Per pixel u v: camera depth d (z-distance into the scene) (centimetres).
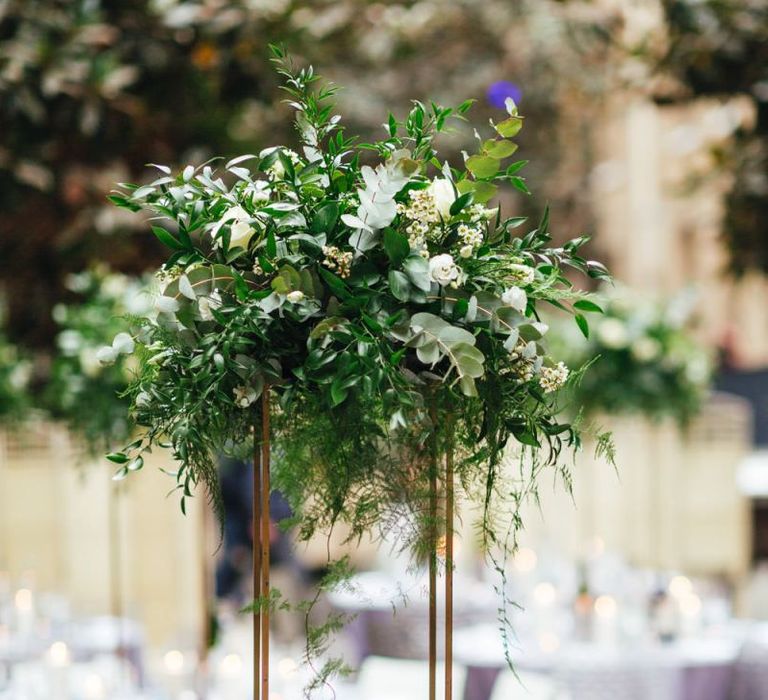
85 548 986
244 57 619
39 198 606
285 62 284
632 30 755
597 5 801
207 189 277
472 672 677
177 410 269
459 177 277
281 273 263
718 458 1220
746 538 1226
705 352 830
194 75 615
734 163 676
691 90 642
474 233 265
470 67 1138
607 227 1633
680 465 1204
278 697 522
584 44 905
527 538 1112
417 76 1111
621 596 764
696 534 1212
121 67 569
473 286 269
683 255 1620
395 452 271
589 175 1423
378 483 271
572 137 1388
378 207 263
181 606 996
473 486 277
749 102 646
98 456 604
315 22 795
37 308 653
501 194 1267
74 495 986
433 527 272
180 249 275
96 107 558
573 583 808
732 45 613
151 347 273
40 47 547
